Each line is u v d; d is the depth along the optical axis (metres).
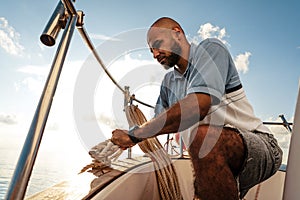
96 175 1.12
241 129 1.20
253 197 1.61
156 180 1.49
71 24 0.81
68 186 0.99
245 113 1.25
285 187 0.73
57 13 0.80
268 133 1.31
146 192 1.46
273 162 1.20
